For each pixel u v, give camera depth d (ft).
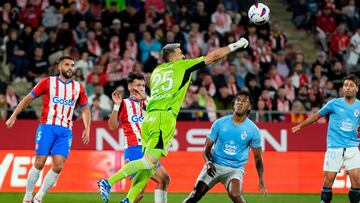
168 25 206.59
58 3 202.28
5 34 194.80
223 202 141.38
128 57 193.16
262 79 200.44
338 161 115.96
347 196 152.46
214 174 107.45
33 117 175.01
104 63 190.60
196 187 107.86
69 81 116.67
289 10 231.09
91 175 153.07
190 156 156.25
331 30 221.05
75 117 175.63
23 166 151.33
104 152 154.20
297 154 159.02
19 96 186.39
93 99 181.06
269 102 186.70
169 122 95.91
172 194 152.87
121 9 216.33
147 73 193.67
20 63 190.90
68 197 145.07
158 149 95.55
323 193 117.60
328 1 224.74
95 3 207.31
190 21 209.26
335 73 205.46
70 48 193.36
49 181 114.83
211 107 185.06
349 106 115.44
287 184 157.89
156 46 198.49
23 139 160.35
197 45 203.00
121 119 114.11
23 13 199.52
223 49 96.12
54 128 114.62
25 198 116.47
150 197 145.59
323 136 169.37
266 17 99.71
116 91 113.60
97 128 161.17
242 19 212.84
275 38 208.54
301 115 185.78
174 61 98.68
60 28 196.03
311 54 222.69
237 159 107.55
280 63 203.92
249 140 107.34
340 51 215.31
